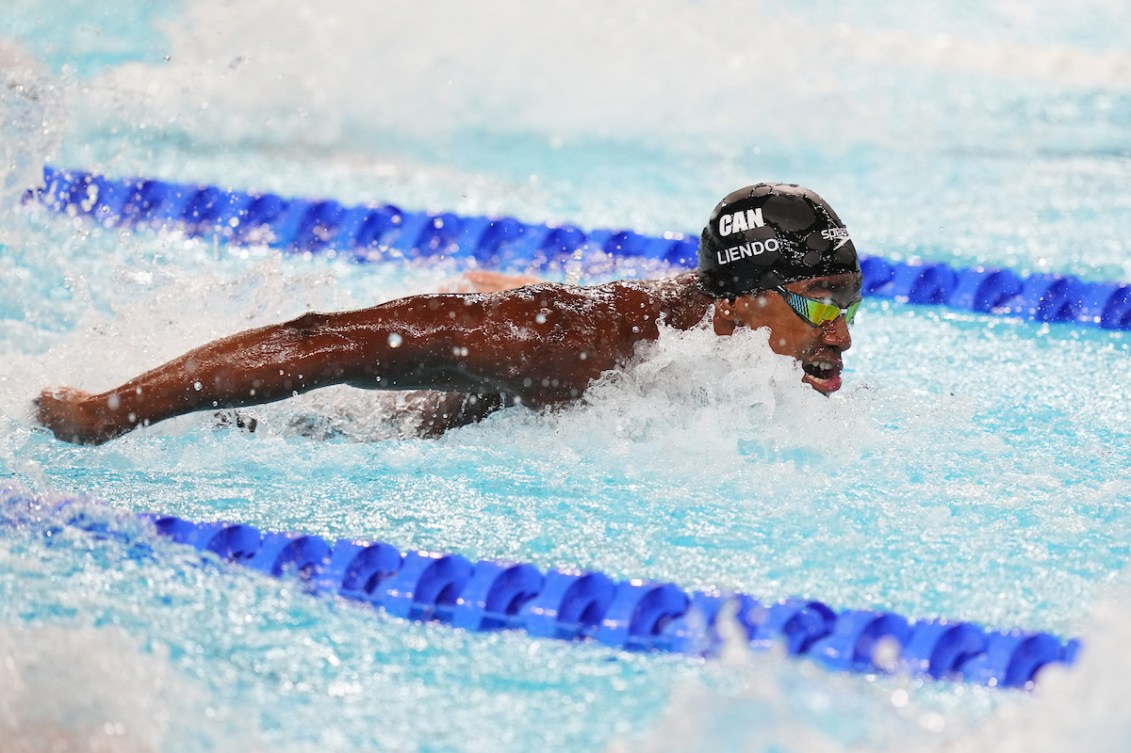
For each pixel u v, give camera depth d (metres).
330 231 17.28
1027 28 33.03
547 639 7.26
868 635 7.10
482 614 7.50
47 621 7.09
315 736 6.13
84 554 8.02
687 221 18.41
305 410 10.42
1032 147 23.11
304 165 20.52
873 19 33.22
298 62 24.58
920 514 8.91
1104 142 23.42
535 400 9.76
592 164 21.64
